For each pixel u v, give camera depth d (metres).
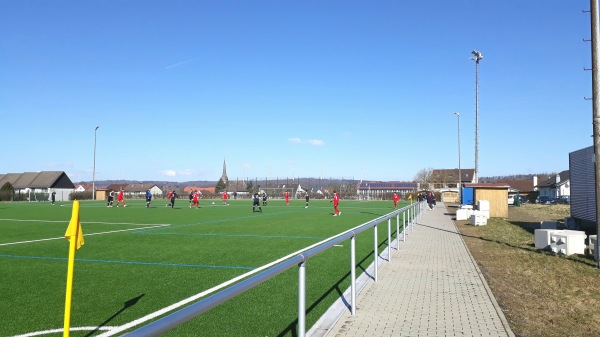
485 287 8.62
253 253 13.04
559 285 8.92
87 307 7.14
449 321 6.38
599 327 6.19
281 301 7.54
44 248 14.23
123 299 7.64
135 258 12.10
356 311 6.87
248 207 46.81
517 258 12.34
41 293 8.09
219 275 9.70
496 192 31.45
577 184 20.31
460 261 11.73
